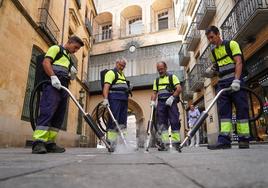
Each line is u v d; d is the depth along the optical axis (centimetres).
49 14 1048
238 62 408
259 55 817
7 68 753
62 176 104
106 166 145
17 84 809
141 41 2131
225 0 1084
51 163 169
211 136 1211
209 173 107
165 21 2286
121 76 479
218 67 448
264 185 77
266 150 307
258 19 755
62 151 393
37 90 381
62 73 390
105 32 2406
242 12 859
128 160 193
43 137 350
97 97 2077
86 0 1903
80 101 1550
